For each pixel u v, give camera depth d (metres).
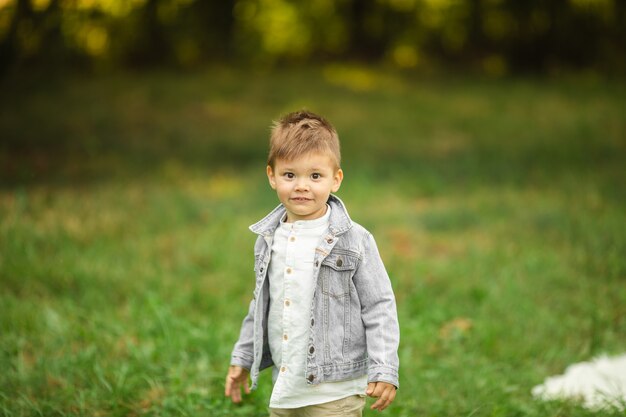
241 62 18.73
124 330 4.34
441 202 7.96
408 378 3.77
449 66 19.56
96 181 8.34
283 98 14.73
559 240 6.29
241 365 2.71
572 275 5.39
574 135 11.28
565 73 19.03
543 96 15.44
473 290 5.10
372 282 2.48
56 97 13.30
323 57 19.62
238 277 5.41
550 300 4.98
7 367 3.78
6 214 6.38
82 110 12.52
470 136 11.76
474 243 6.32
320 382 2.44
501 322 4.57
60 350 3.99
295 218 2.52
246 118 13.06
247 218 7.00
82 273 5.16
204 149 10.46
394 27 19.34
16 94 12.94
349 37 19.77
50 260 5.38
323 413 2.48
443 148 10.91
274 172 2.49
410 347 4.20
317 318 2.44
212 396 3.53
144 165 9.33
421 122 12.85
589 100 14.81
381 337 2.42
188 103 13.87
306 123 2.47
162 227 6.56
